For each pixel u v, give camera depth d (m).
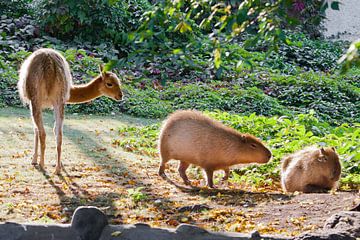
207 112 12.79
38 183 7.61
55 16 18.23
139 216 6.08
